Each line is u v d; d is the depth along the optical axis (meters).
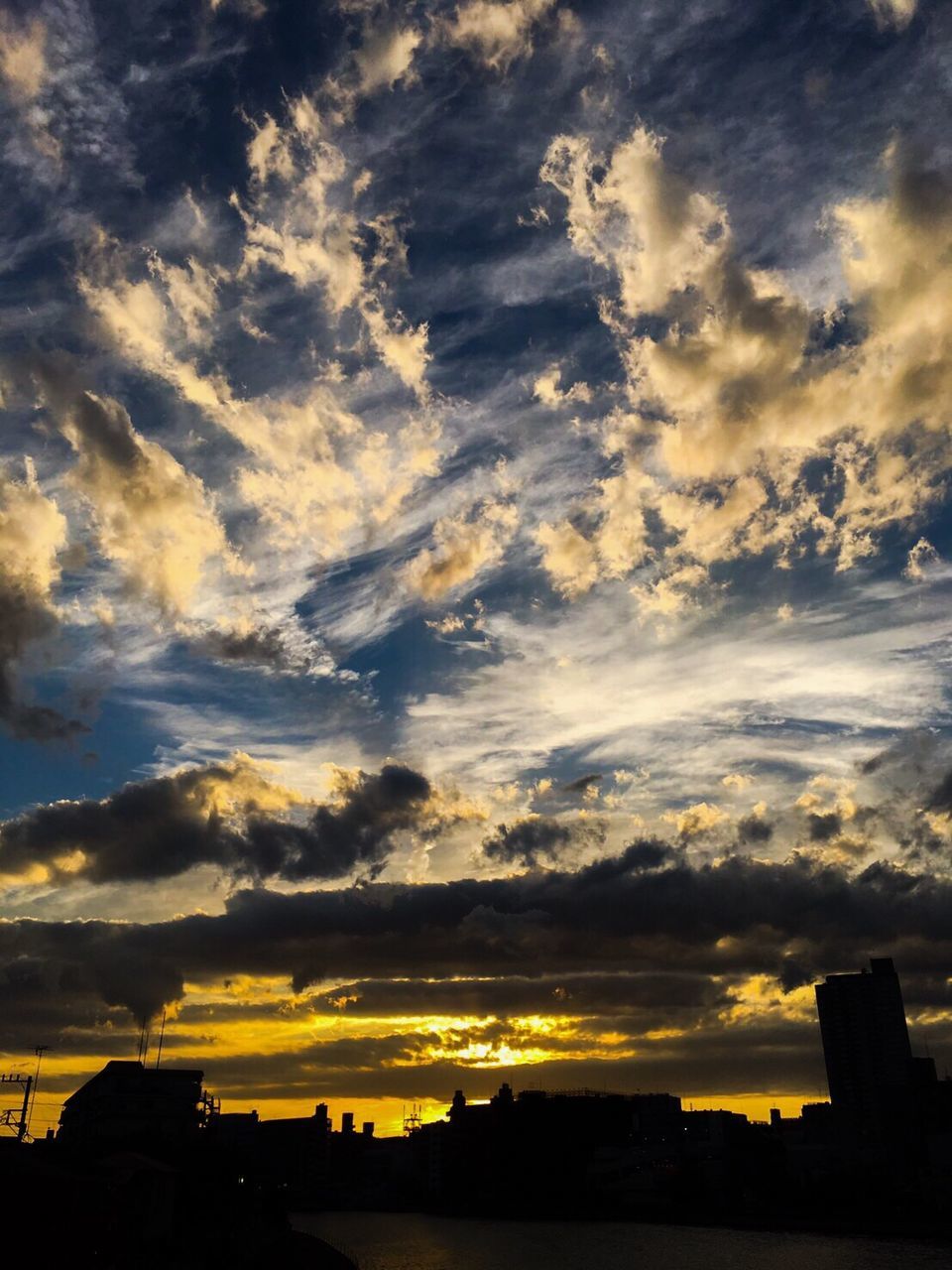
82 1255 76.38
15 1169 68.56
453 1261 172.00
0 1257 63.38
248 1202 161.25
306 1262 117.81
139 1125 187.25
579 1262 168.38
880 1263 162.25
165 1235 103.06
